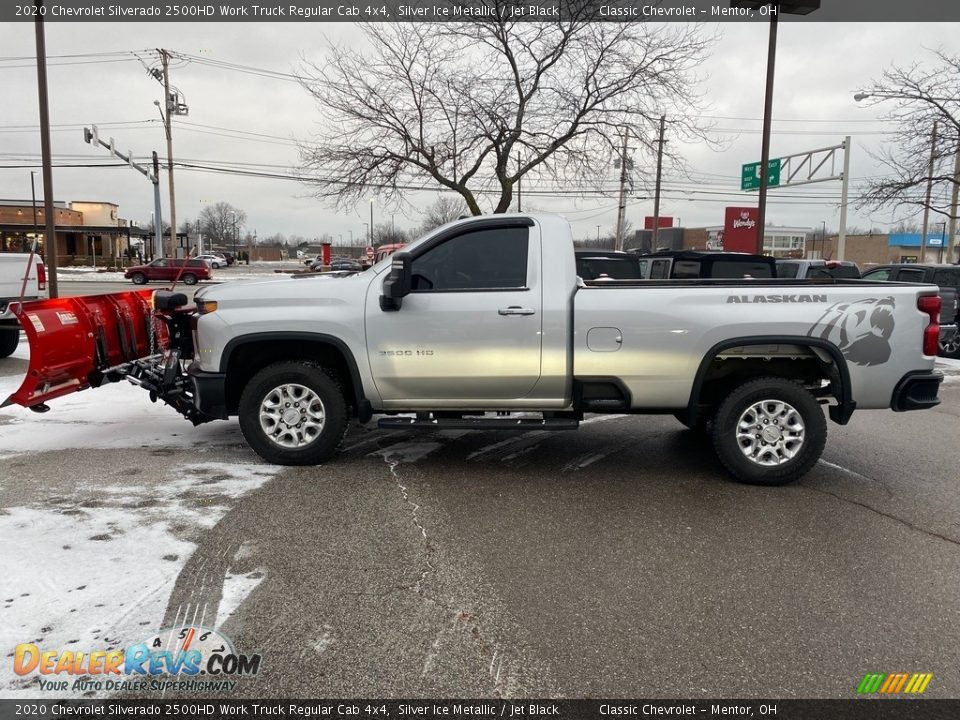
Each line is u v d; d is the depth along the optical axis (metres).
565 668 2.84
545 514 4.53
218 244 112.75
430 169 14.96
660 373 5.06
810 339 4.93
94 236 62.75
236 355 5.37
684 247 82.44
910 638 3.09
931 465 5.86
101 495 4.71
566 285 5.08
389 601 3.35
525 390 5.20
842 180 24.94
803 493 5.03
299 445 5.39
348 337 5.19
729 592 3.49
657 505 4.73
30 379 5.21
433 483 5.12
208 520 4.30
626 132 15.16
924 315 4.96
